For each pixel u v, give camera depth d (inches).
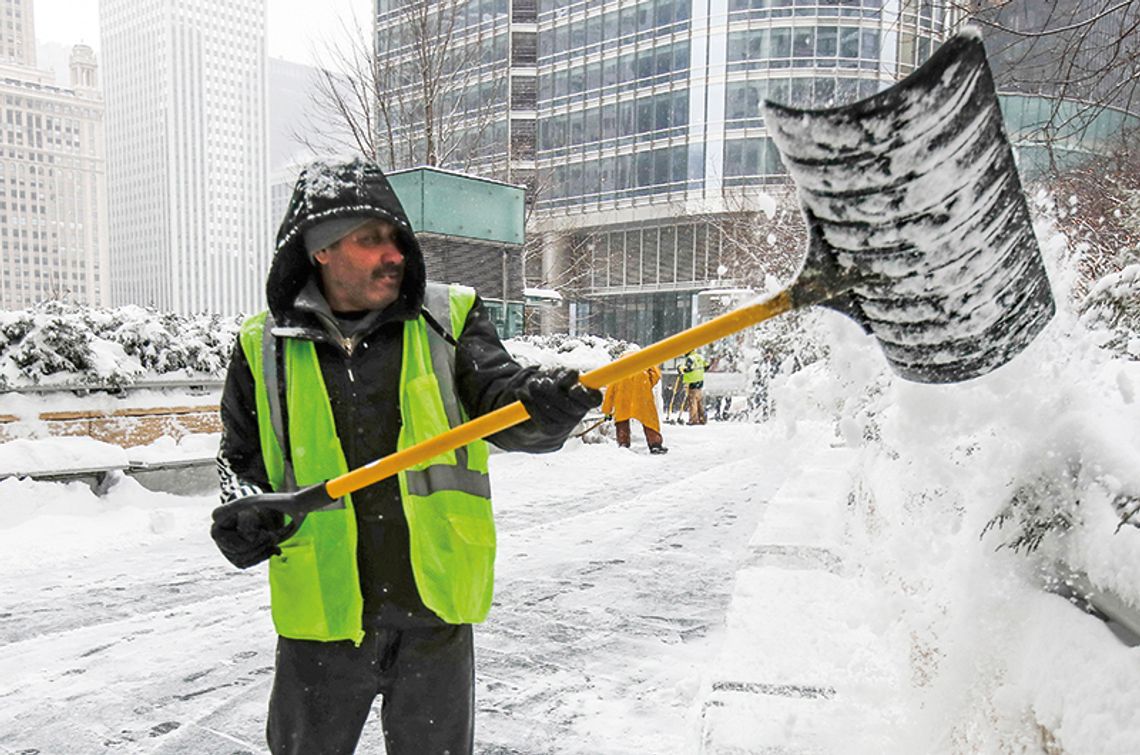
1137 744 41.0
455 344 74.0
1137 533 48.3
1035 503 61.0
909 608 82.1
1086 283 94.0
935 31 269.4
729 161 1478.8
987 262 54.4
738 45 1444.4
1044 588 60.9
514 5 1715.1
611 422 550.0
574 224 1552.7
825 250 56.1
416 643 71.2
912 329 57.9
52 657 152.3
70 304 357.1
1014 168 52.4
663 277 1605.6
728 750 70.8
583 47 1668.3
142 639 161.9
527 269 1460.4
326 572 68.6
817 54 1293.1
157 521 251.8
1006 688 57.5
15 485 257.9
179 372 340.2
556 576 210.2
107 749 118.0
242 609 180.4
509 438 68.9
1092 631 51.0
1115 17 223.5
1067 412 62.7
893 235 53.6
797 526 138.9
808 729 73.3
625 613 179.6
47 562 217.3
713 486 351.3
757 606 103.1
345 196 67.1
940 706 68.8
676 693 135.6
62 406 301.1
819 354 102.6
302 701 70.7
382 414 71.3
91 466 274.4
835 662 86.8
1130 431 59.9
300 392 70.4
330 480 66.6
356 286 69.1
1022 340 59.0
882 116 50.2
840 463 195.0
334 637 68.2
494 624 172.4
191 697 135.3
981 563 65.3
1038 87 234.2
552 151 1722.4
